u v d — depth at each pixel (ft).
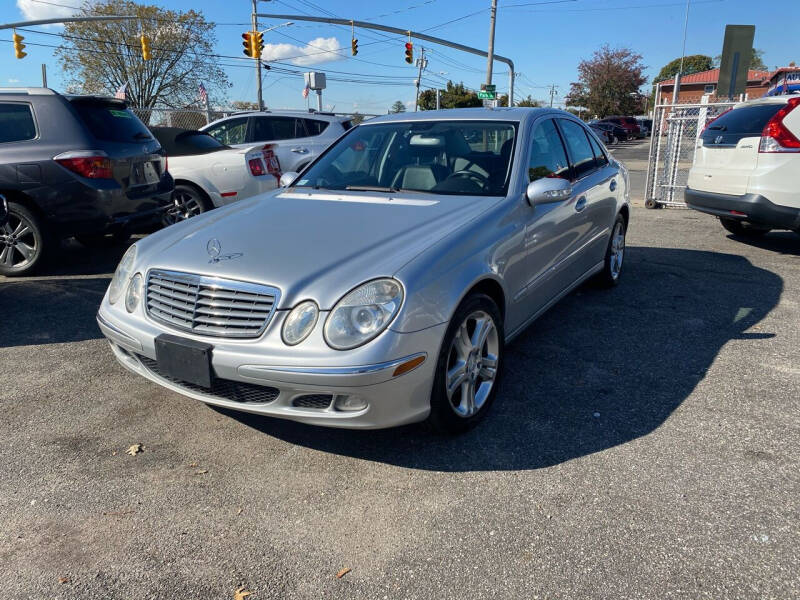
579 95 201.98
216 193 24.75
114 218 19.49
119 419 10.75
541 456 9.49
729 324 15.30
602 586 6.87
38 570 7.22
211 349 8.64
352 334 8.15
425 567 7.22
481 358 10.24
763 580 6.89
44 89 19.02
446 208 10.89
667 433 10.11
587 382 12.07
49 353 13.66
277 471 9.19
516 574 7.08
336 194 12.26
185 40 127.24
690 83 188.65
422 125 13.82
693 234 27.09
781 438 9.90
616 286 18.76
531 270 11.95
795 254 22.91
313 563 7.32
